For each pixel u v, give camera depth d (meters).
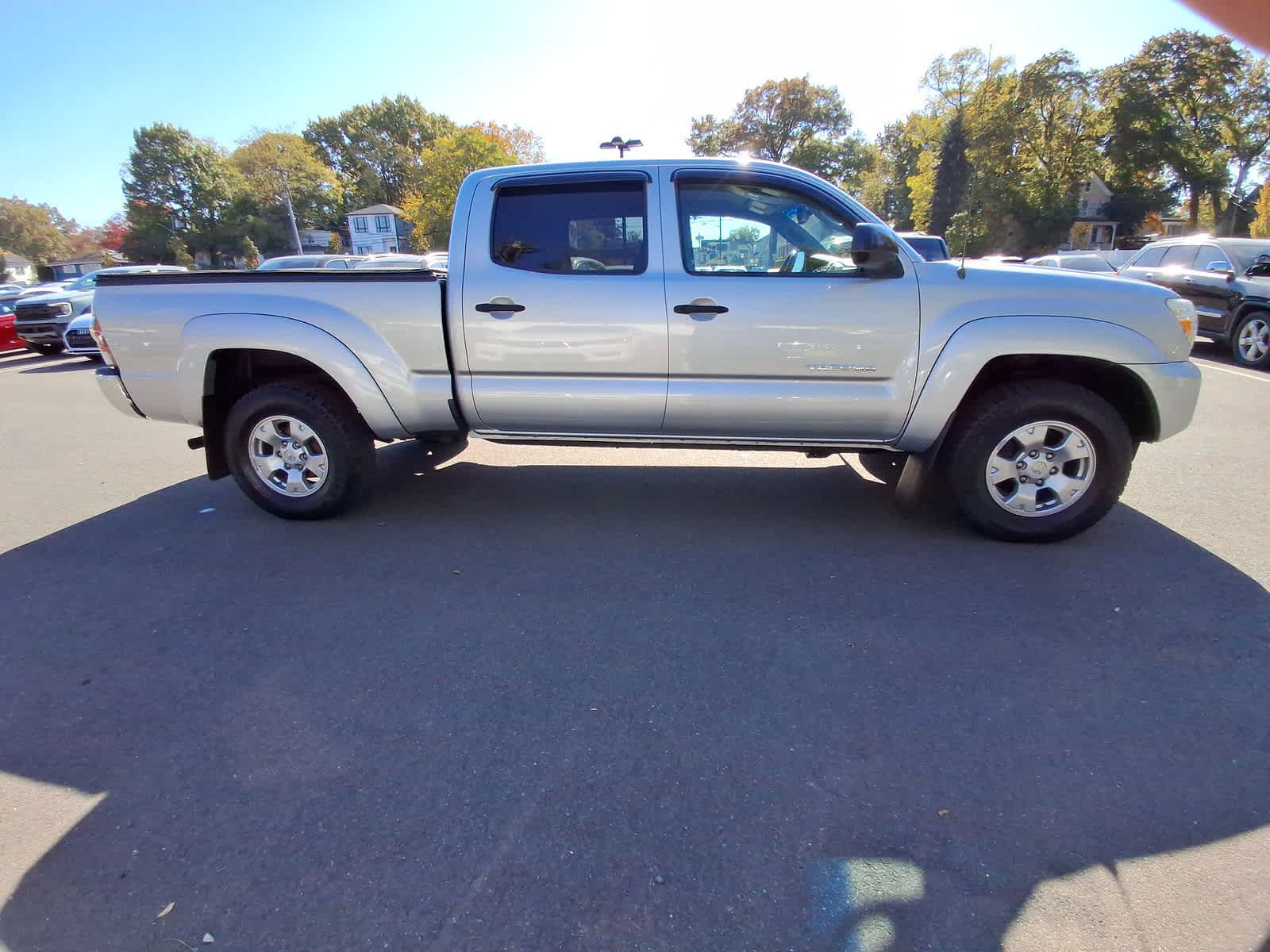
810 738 2.43
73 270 82.31
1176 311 3.64
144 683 2.81
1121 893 1.83
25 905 1.86
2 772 2.33
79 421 7.77
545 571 3.74
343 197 81.50
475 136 52.38
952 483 3.93
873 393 3.79
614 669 2.86
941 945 1.70
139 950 1.73
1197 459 5.50
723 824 2.07
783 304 3.73
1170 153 43.19
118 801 2.21
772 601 3.37
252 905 1.84
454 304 3.95
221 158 73.12
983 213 43.78
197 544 4.17
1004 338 3.62
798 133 67.50
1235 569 3.62
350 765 2.34
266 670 2.88
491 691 2.72
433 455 5.86
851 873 1.90
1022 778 2.23
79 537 4.30
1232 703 2.58
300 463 4.39
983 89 44.16
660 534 4.21
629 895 1.85
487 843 2.03
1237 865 1.91
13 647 3.08
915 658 2.89
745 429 3.99
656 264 3.84
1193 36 41.56
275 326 4.05
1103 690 2.66
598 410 4.01
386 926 1.78
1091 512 3.82
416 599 3.46
